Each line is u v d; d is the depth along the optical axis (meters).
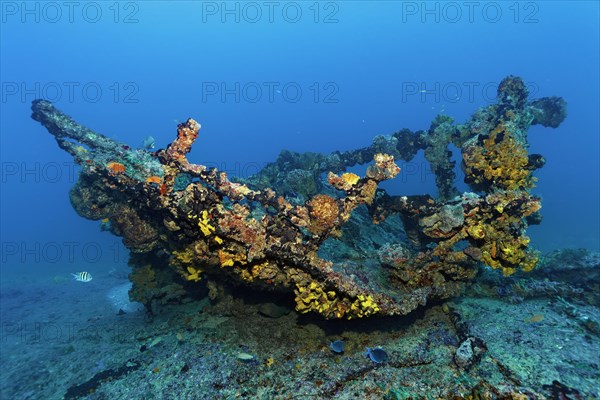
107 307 13.34
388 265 6.84
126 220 7.71
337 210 5.66
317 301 5.82
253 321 7.16
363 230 9.91
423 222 6.63
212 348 6.56
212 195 5.63
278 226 5.70
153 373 6.27
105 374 6.70
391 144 10.85
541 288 7.34
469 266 6.90
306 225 5.61
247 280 6.33
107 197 7.70
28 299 16.69
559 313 6.40
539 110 10.45
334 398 5.16
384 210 6.96
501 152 7.01
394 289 6.76
